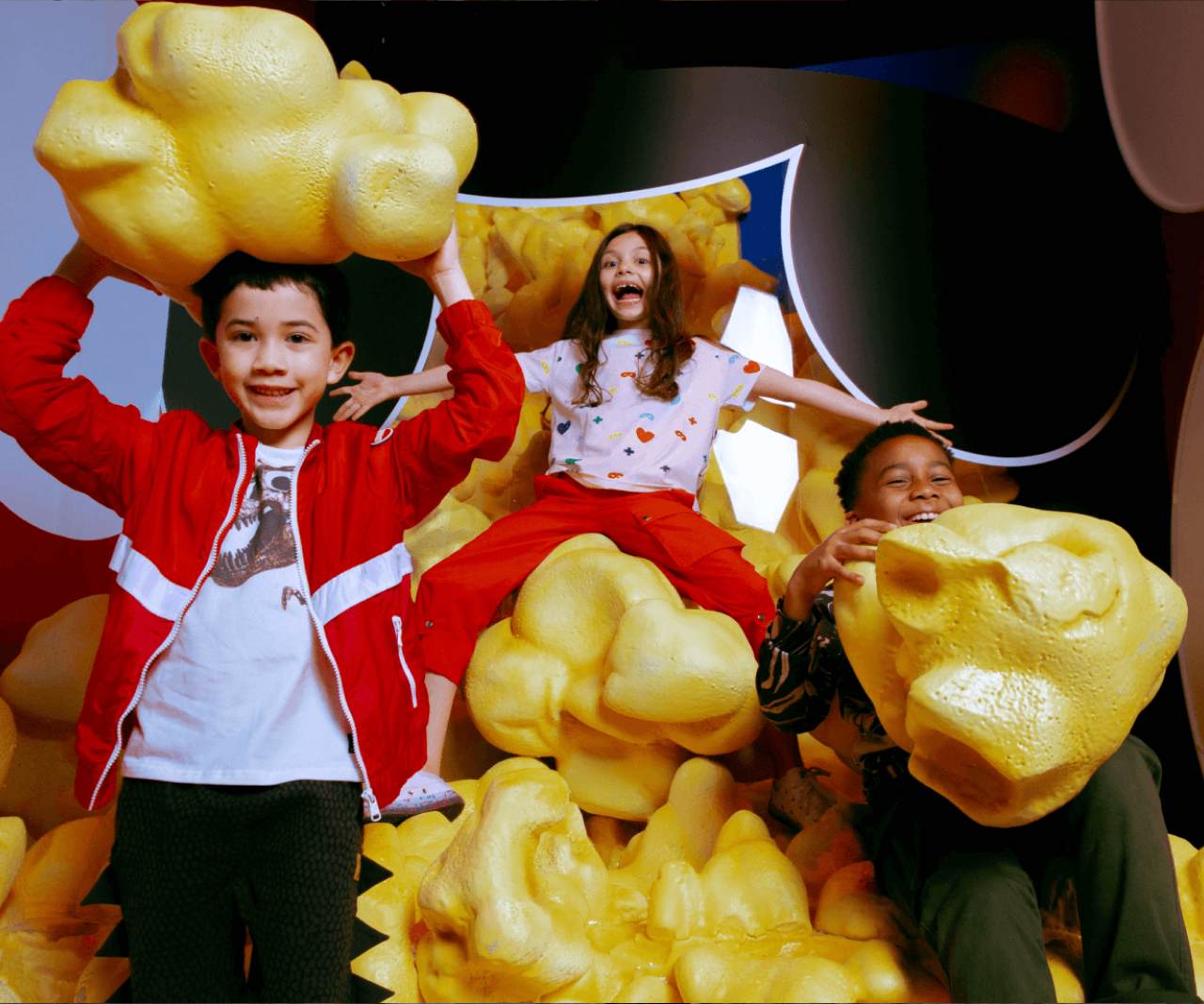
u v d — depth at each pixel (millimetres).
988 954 1047
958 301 2176
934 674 1009
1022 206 2199
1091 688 995
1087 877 1116
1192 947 1220
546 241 2252
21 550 1879
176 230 1203
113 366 2111
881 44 2363
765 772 1722
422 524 2064
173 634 1163
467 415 1287
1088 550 1054
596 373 2074
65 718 1578
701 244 2238
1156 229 2109
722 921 1249
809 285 2207
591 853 1296
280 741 1128
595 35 2271
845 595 1184
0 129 1916
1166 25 1933
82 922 1327
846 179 2219
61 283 1283
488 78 2268
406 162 1201
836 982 1079
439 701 1623
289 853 1109
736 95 2242
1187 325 2006
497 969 1100
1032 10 2273
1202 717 1810
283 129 1187
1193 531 1858
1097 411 2135
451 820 1413
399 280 2213
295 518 1231
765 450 2295
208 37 1149
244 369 1256
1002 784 1048
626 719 1529
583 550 1682
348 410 2012
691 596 1812
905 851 1211
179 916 1097
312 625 1191
